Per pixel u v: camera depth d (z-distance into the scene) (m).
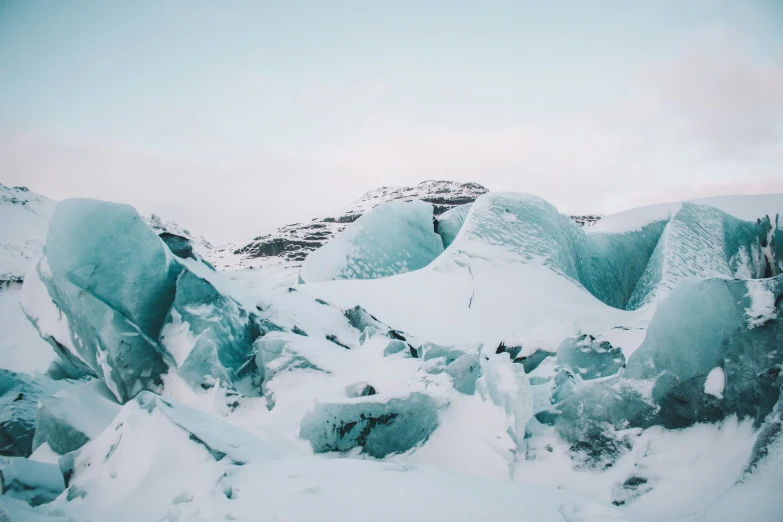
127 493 4.31
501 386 6.25
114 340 9.21
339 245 23.59
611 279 22.03
